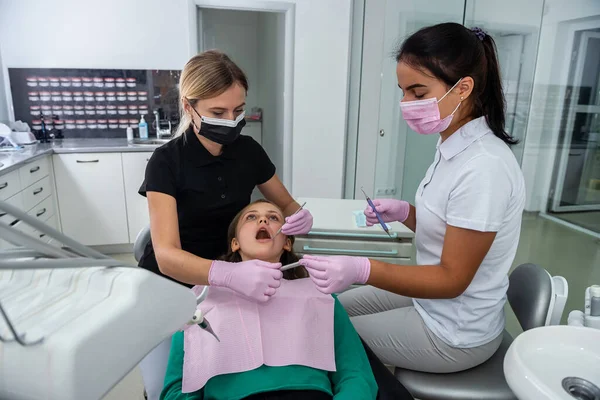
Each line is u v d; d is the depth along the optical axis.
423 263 1.24
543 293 1.10
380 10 3.25
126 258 3.36
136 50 3.53
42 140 3.48
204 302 1.14
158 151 1.34
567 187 2.45
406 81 1.07
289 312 1.15
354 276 1.06
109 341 0.41
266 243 1.25
